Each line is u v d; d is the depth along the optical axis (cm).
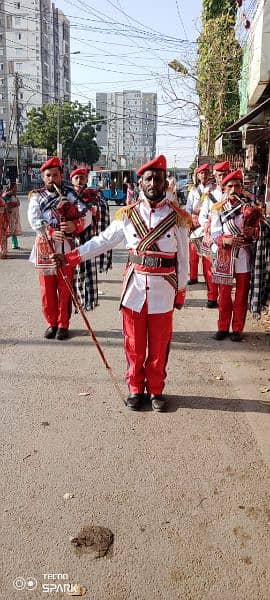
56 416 401
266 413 411
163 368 414
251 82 1038
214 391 450
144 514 293
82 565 257
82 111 5738
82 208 555
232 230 547
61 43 9431
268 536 279
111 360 514
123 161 6756
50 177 548
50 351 538
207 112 1955
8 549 265
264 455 353
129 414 407
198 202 774
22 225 1842
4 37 8338
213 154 1952
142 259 394
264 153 1198
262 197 1018
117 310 700
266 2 876
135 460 344
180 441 369
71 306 575
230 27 1869
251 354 541
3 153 4919
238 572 255
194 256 870
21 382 461
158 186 381
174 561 260
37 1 8081
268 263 560
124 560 260
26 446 358
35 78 8450
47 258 548
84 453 351
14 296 777
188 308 732
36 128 5578
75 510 295
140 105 7025
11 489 311
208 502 304
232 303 584
